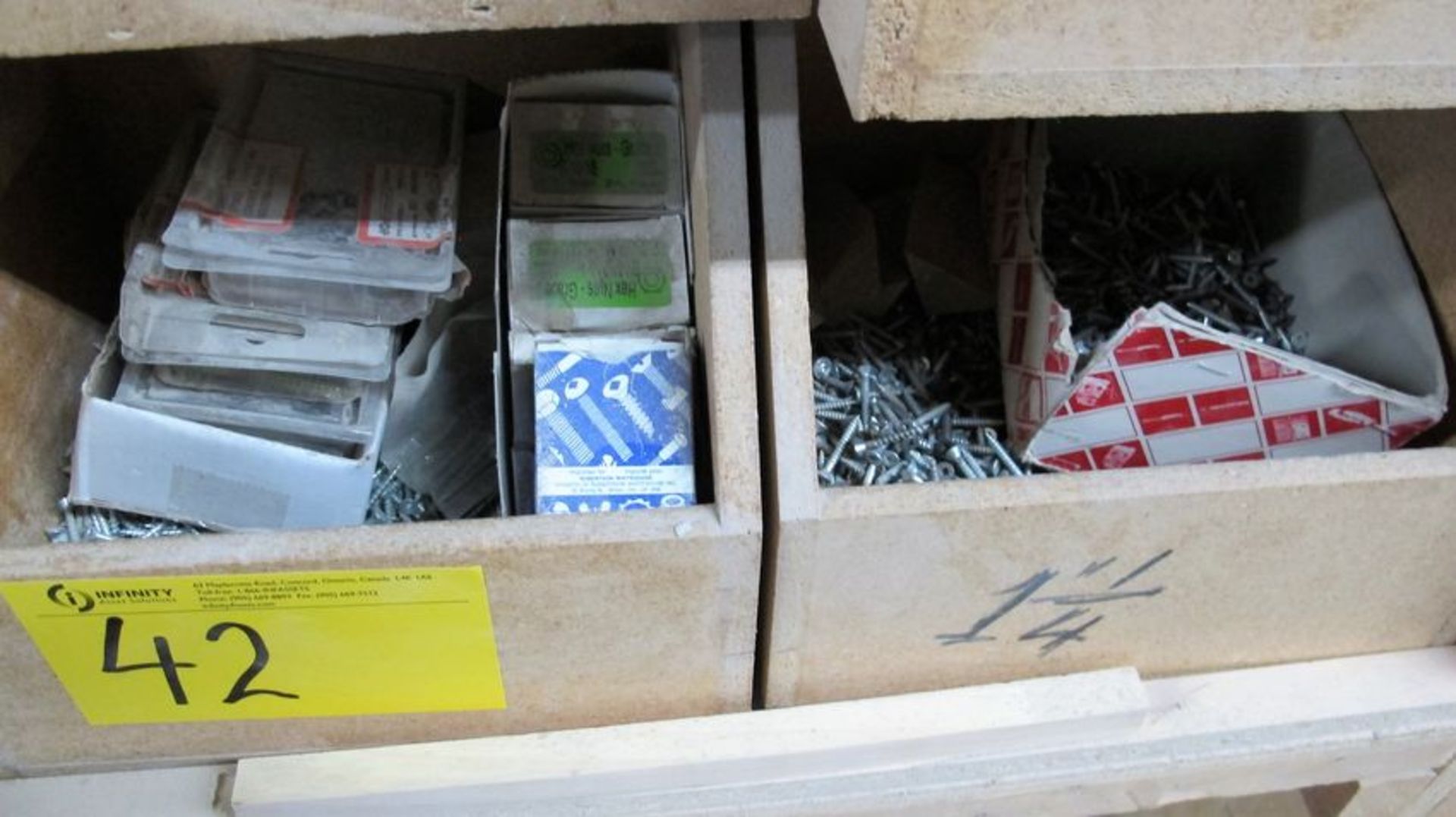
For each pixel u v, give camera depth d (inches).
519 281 31.3
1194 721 33.2
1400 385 35.3
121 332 31.5
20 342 33.8
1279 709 33.3
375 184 33.0
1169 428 33.1
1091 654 32.9
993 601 30.0
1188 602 31.2
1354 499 28.2
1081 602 30.6
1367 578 31.2
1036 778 32.9
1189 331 30.8
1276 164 43.3
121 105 40.8
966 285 40.7
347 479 32.8
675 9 23.0
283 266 30.8
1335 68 21.1
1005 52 20.1
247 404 32.6
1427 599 32.4
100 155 41.6
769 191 27.6
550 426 29.3
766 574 29.2
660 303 31.4
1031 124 38.3
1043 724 32.4
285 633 28.0
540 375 29.8
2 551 25.8
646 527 26.5
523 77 39.6
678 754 31.5
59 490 35.2
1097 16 19.7
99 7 21.5
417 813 32.0
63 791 31.9
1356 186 37.6
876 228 43.3
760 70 27.9
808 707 32.6
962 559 28.4
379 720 31.3
